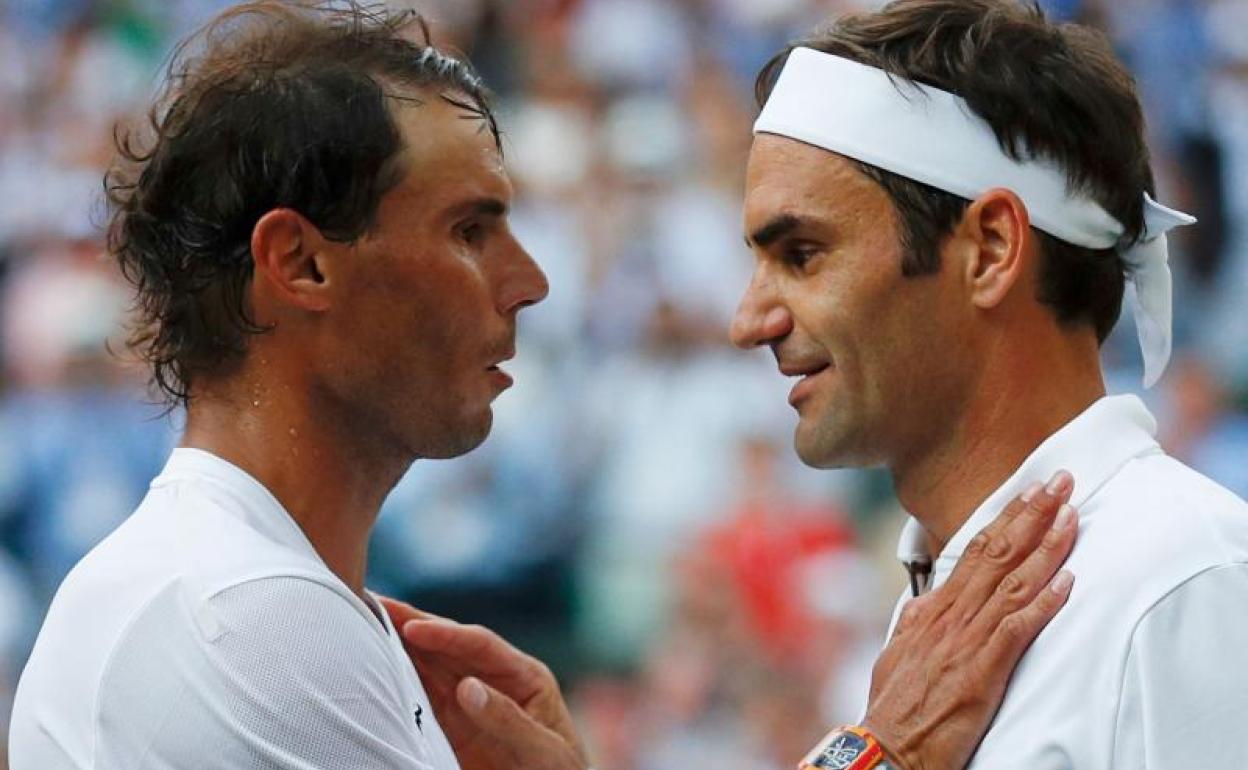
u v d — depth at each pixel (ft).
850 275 29.71
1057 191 29.58
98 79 121.19
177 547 28.43
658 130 110.63
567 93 114.52
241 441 29.71
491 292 30.42
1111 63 30.35
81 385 100.94
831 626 83.25
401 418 30.12
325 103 29.25
